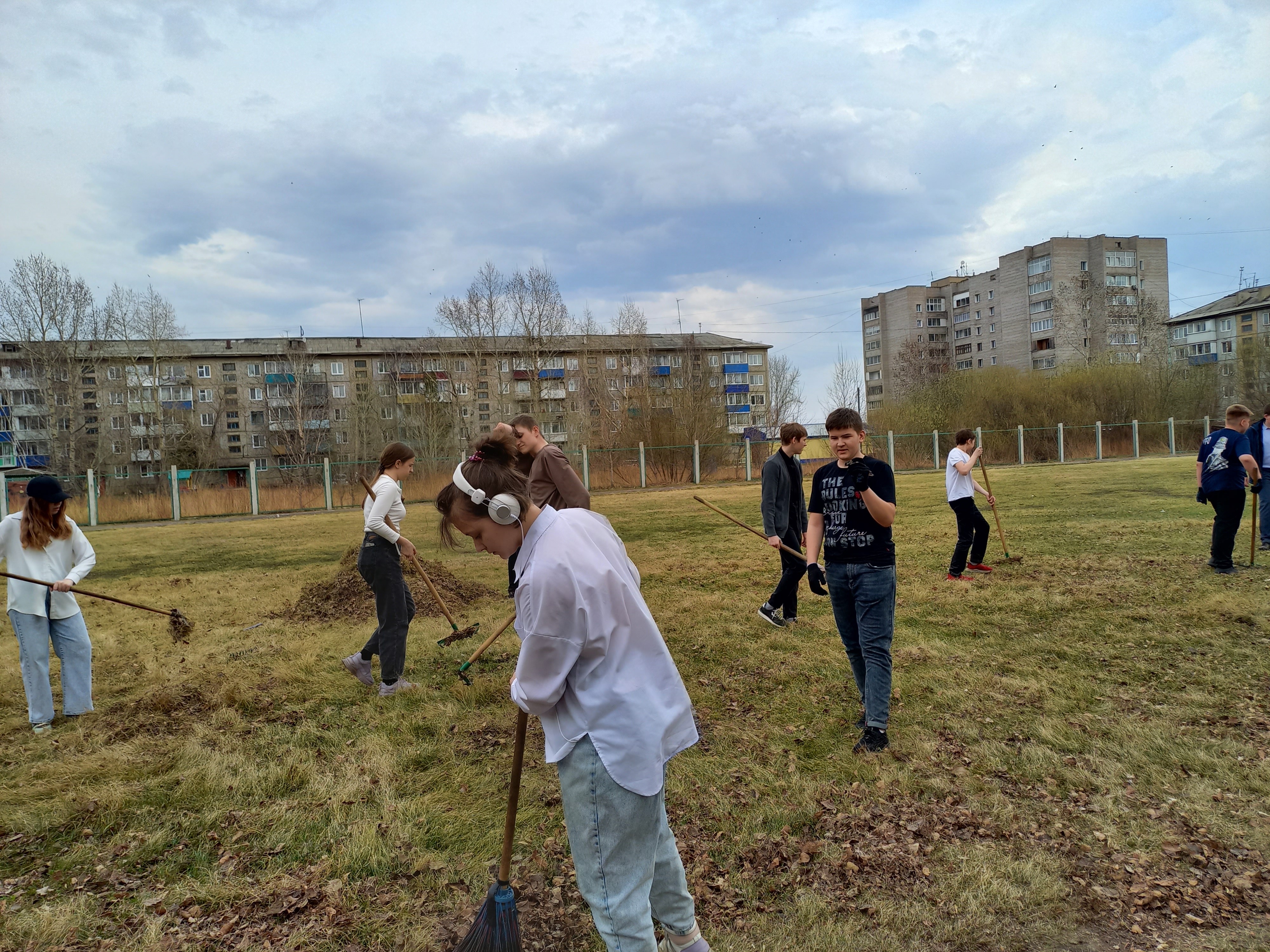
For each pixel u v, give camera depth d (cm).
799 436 612
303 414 5247
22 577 440
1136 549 880
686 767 367
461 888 279
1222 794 323
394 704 471
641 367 4162
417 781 366
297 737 422
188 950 250
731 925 254
